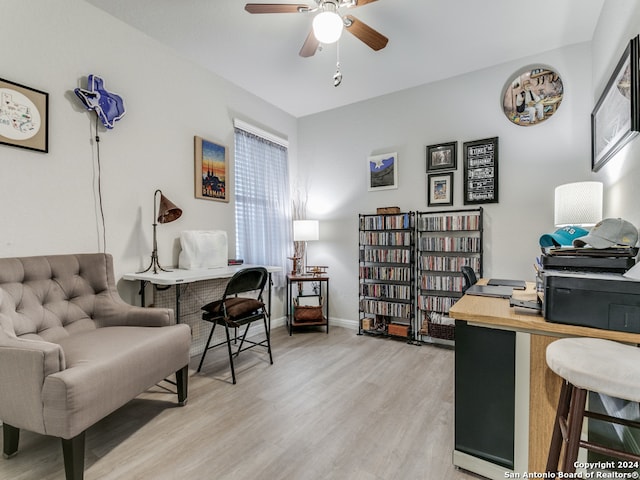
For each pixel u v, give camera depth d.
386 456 1.54
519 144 2.94
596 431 1.25
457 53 2.84
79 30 2.18
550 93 2.81
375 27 2.47
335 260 4.04
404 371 2.56
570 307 1.20
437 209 3.35
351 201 3.93
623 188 1.89
